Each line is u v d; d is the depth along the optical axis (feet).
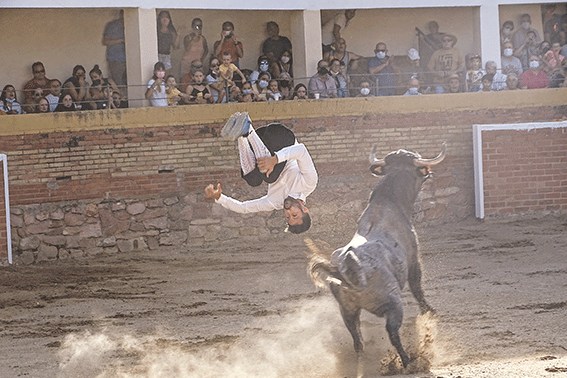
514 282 36.68
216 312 33.63
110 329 31.17
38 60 52.31
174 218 48.96
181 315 33.27
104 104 50.24
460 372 22.54
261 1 53.26
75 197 47.21
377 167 27.84
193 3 51.67
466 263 41.73
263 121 49.96
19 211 46.01
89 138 47.26
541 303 32.37
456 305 32.89
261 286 38.47
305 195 22.91
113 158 47.75
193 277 40.96
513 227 51.75
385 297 23.48
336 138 51.42
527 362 23.80
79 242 47.26
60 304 35.78
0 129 45.52
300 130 50.75
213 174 49.55
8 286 39.50
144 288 38.75
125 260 45.88
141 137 48.16
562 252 43.32
